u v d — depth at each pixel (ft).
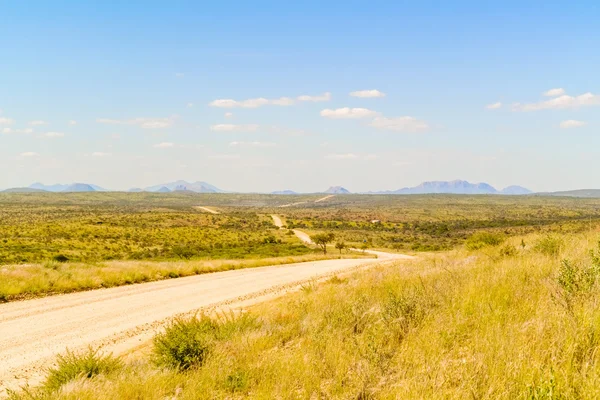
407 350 19.66
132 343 37.83
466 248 82.33
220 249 254.88
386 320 24.66
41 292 59.16
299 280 82.38
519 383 14.11
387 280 45.60
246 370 21.20
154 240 298.97
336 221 653.30
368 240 371.97
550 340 16.76
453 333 20.17
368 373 17.31
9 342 36.52
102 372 25.09
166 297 61.26
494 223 478.59
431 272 45.39
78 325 42.98
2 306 49.96
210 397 19.13
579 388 13.21
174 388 21.24
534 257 40.16
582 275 23.54
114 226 384.27
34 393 23.50
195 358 25.41
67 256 191.01
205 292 67.15
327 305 35.04
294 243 319.27
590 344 15.90
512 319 20.79
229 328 31.14
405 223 604.90
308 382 18.40
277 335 28.60
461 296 25.80
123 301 56.70
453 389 15.17
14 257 161.89
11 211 578.66
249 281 81.20
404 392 15.31
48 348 35.27
